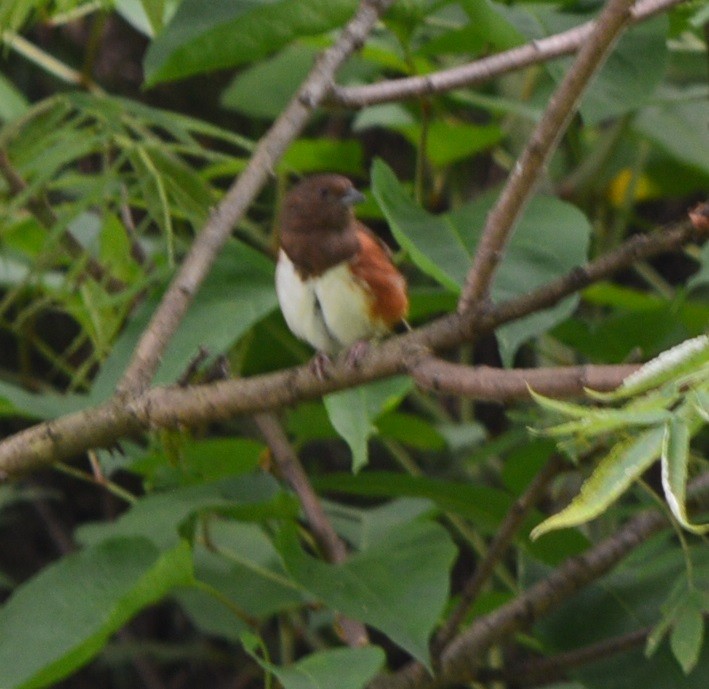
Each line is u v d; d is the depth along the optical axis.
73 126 7.02
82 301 7.84
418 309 7.89
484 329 4.83
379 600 5.62
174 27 6.18
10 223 8.05
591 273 4.70
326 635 9.96
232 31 6.06
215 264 6.67
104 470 7.49
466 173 9.86
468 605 6.38
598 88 6.35
